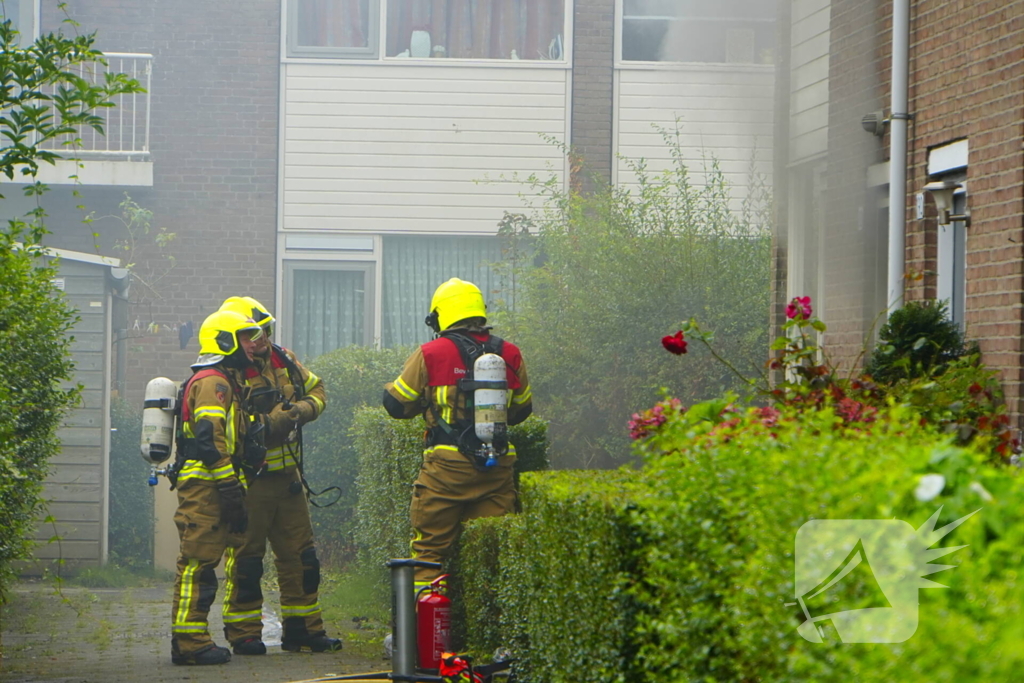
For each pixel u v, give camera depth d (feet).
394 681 39.91
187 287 107.04
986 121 47.75
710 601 20.58
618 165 107.96
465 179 108.27
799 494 18.90
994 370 44.39
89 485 82.12
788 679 18.08
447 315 49.98
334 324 108.88
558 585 29.45
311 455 86.28
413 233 108.17
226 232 107.45
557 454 76.13
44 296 53.93
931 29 52.39
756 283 75.66
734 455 21.52
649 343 74.74
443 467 48.37
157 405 53.31
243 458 53.67
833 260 62.18
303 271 108.99
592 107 108.17
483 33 109.19
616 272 76.84
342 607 68.64
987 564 16.33
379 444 64.54
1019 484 17.76
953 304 52.16
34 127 43.98
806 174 70.08
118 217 106.32
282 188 107.96
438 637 42.93
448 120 108.27
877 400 31.19
